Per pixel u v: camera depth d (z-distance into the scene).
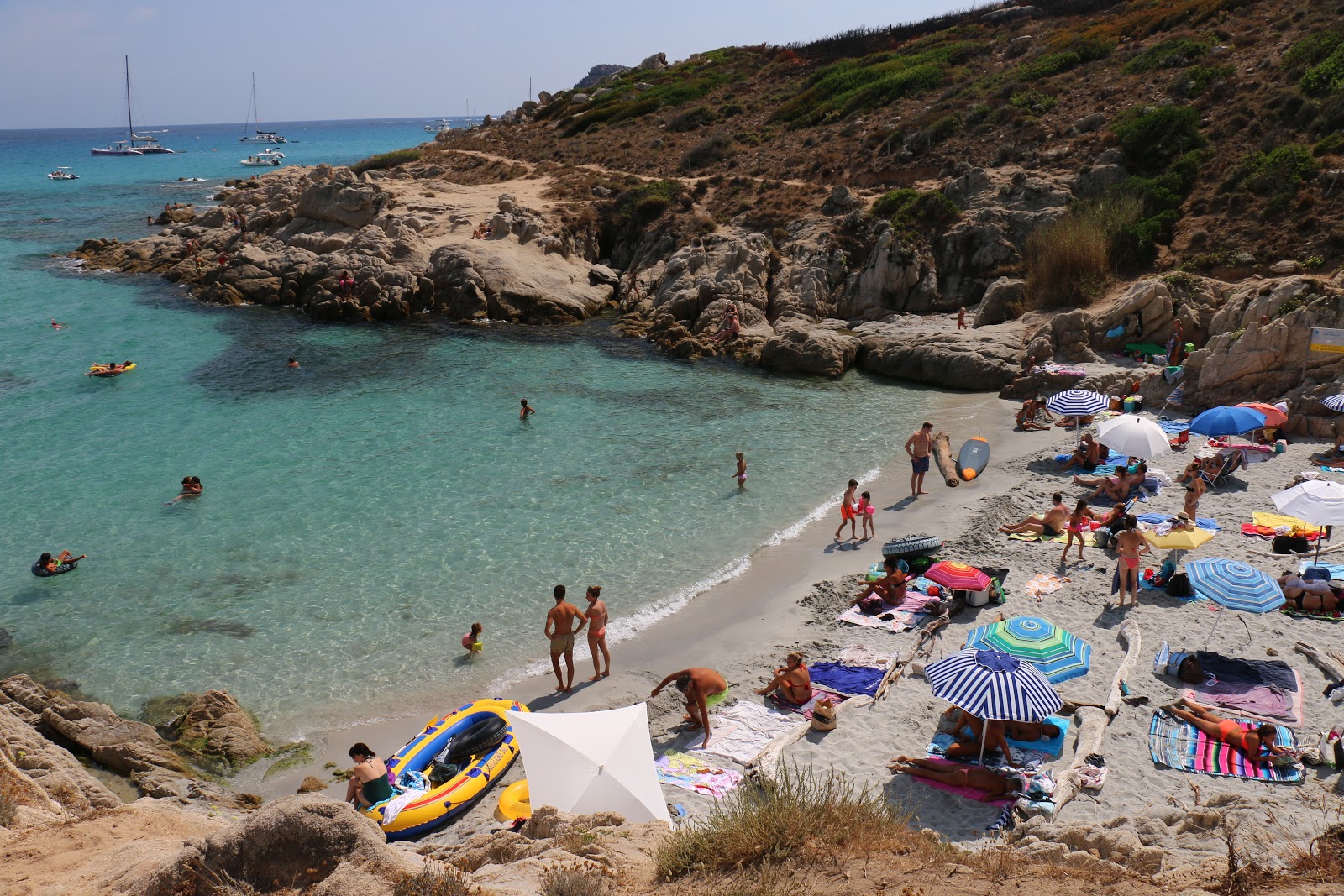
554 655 16.08
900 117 58.62
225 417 31.45
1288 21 50.03
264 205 66.88
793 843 8.66
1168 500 22.69
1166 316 34.75
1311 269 35.22
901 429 30.47
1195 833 10.28
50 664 17.31
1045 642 14.20
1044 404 29.69
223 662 17.31
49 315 46.94
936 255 45.38
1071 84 54.53
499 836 9.81
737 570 20.75
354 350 41.31
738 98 76.06
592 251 55.97
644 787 11.57
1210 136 44.31
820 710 14.05
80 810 11.91
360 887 6.76
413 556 21.39
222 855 7.27
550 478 26.16
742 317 43.62
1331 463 24.02
